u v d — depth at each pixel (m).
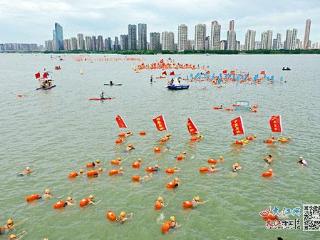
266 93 83.00
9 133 47.59
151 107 66.19
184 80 113.62
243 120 54.25
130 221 25.09
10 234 23.73
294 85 98.62
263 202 27.72
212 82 107.25
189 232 23.78
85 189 30.11
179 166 35.19
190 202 27.11
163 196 28.78
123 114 59.69
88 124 52.62
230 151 39.56
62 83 107.19
